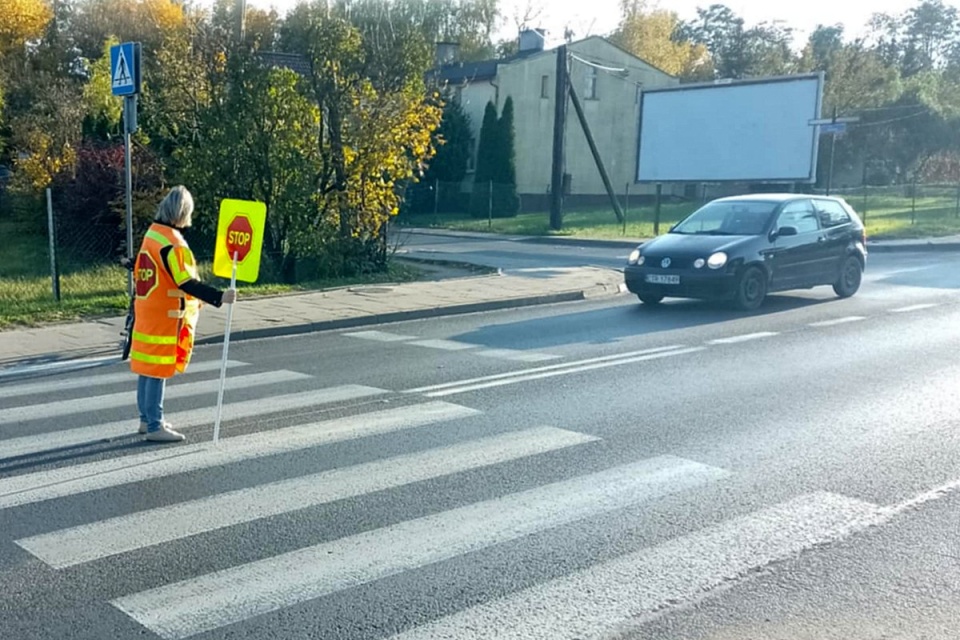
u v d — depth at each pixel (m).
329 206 17.14
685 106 34.56
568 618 4.01
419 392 8.48
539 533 5.00
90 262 17.58
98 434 7.04
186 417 7.55
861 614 4.04
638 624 3.95
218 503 5.47
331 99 16.64
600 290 16.36
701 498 5.56
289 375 9.35
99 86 25.91
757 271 13.70
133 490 5.71
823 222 14.95
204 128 16.41
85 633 3.89
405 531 5.03
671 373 9.29
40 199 20.61
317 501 5.50
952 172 58.12
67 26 47.12
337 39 16.50
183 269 6.58
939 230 31.05
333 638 3.85
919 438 6.87
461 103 48.84
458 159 47.81
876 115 55.22
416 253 24.30
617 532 5.02
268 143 16.30
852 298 15.14
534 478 5.94
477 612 4.07
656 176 35.72
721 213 14.77
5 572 4.51
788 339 11.26
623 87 51.34
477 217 44.47
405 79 17.14
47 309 13.13
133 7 46.88
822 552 4.74
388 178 17.75
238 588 4.32
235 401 8.13
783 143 31.94
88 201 17.86
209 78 16.50
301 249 16.69
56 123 25.69
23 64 39.03
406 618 4.02
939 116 54.72
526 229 34.97
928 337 11.30
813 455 6.45
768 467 6.18
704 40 83.75
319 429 7.14
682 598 4.20
